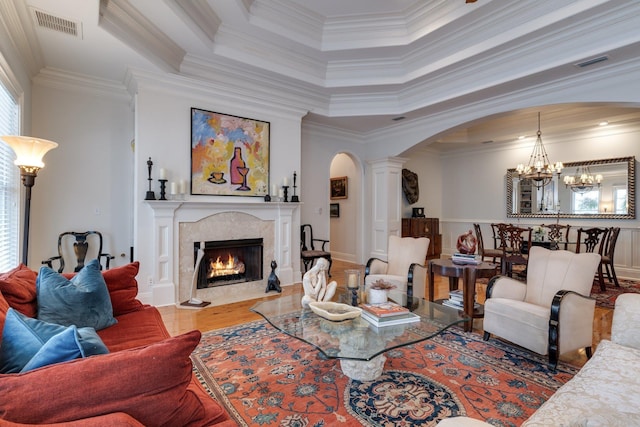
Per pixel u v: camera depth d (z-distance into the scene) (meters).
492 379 2.24
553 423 1.16
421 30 3.78
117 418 0.79
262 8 3.51
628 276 5.61
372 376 2.21
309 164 6.06
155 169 3.85
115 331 2.06
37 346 1.13
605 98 3.57
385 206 6.34
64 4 2.48
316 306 2.33
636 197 5.56
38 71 3.57
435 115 5.27
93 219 3.99
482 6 3.26
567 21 3.15
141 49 3.24
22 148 2.43
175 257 3.97
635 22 2.95
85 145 3.94
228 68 4.06
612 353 1.63
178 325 3.30
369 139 6.67
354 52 4.19
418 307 2.59
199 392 1.33
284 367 2.41
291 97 4.88
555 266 2.75
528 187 6.89
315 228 6.15
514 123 6.20
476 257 3.41
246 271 4.79
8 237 2.88
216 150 4.30
